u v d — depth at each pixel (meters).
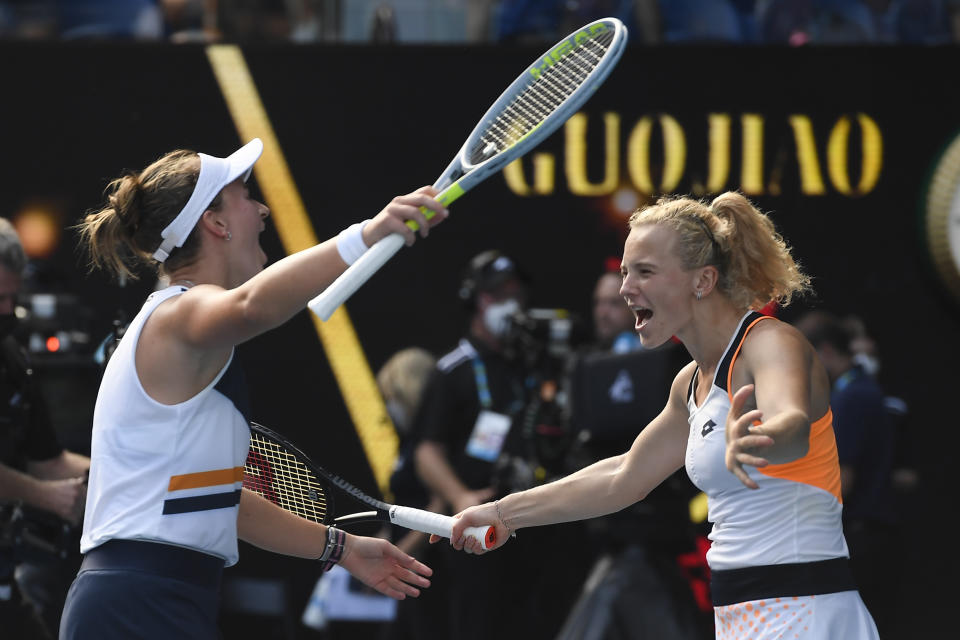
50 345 19.84
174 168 8.98
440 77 22.31
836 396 19.53
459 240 22.39
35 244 22.09
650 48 22.23
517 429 17.70
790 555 8.96
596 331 21.98
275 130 22.30
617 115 22.28
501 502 10.66
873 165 22.16
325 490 10.57
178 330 8.41
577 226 22.34
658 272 9.44
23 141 22.17
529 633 17.33
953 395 22.02
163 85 22.27
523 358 18.09
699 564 16.59
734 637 9.22
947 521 21.81
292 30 23.14
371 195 22.33
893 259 22.17
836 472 9.27
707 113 22.25
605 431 16.05
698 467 9.33
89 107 22.22
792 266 9.92
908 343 22.12
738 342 9.16
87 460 14.87
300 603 21.55
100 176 22.19
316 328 22.27
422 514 10.55
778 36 22.72
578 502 10.52
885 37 22.66
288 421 22.14
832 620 8.91
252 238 9.27
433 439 17.89
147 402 8.48
